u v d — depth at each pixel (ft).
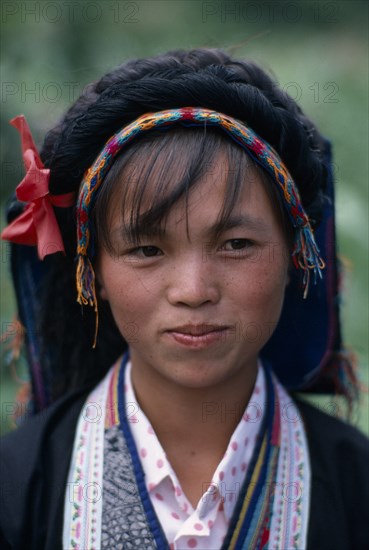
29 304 3.23
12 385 4.76
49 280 3.16
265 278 2.56
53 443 2.94
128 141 2.50
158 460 2.78
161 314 2.52
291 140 2.65
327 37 7.43
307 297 3.09
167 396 2.79
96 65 5.33
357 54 7.20
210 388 2.77
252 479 2.81
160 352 2.57
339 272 3.18
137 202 2.43
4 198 5.12
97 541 2.71
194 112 2.49
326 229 3.03
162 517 2.74
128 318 2.59
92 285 2.72
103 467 2.82
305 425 3.02
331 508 2.85
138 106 2.55
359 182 6.34
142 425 2.84
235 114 2.57
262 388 2.95
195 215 2.41
